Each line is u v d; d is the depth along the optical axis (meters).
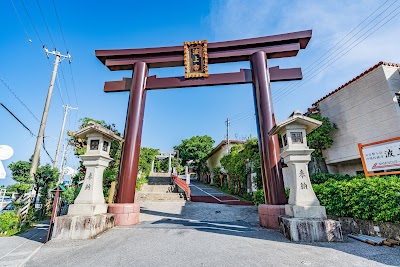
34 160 10.62
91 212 6.21
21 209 8.63
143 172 21.88
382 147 5.91
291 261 3.80
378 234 5.06
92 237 5.73
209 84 9.33
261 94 8.45
